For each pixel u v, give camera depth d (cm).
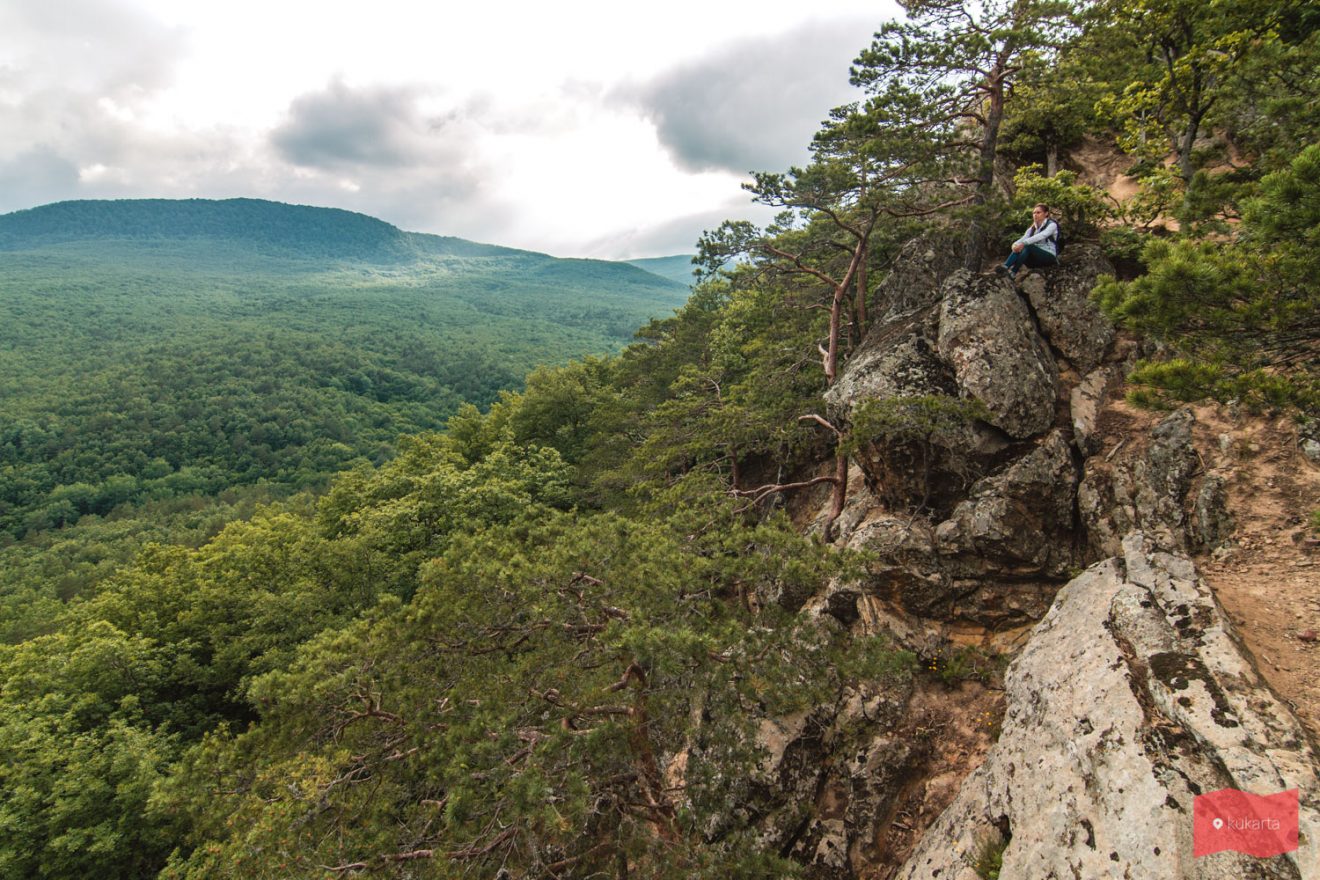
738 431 1912
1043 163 1906
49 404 15225
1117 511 1065
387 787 1053
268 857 948
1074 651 780
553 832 914
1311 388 638
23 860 1755
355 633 1163
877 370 1399
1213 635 669
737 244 1925
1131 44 1552
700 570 1086
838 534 1509
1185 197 1123
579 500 3362
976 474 1260
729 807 1179
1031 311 1362
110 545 9138
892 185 1658
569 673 1038
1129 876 544
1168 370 689
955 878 764
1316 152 581
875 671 988
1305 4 1205
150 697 2362
